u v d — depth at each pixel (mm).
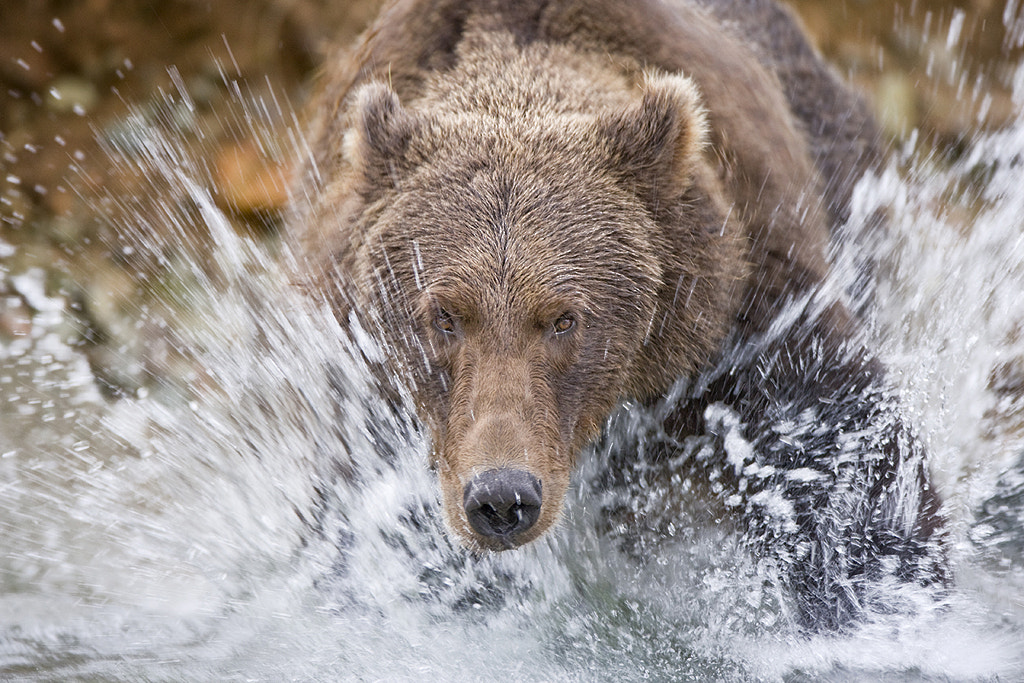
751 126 8992
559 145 7789
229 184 14609
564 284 7395
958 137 16844
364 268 7695
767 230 8523
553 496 7477
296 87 15750
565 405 7645
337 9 15625
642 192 7801
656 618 8695
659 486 9016
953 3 17766
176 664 7680
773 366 8305
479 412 7207
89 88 15555
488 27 8672
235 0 15883
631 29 8742
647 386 8234
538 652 8203
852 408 8438
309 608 8555
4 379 12219
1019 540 9281
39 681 7312
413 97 8750
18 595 8680
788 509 8656
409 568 8719
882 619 8383
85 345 12961
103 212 14531
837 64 17484
